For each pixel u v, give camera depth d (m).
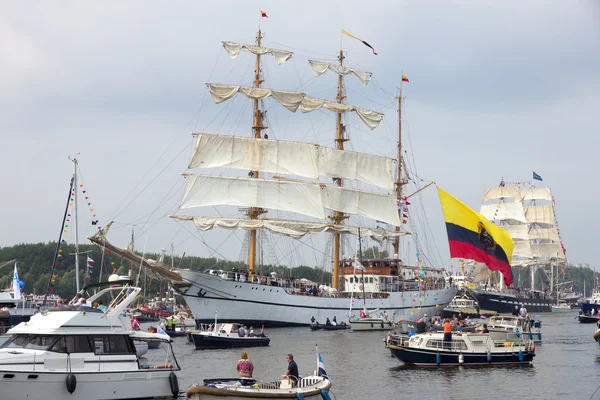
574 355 70.81
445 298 153.38
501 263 63.28
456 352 60.94
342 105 153.75
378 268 141.25
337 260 145.62
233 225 133.25
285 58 147.25
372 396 47.97
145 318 148.00
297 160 141.62
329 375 57.69
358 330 114.94
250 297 119.62
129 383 43.16
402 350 61.62
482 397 47.25
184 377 56.75
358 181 152.88
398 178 165.00
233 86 141.00
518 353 61.78
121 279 48.53
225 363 66.12
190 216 132.00
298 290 126.06
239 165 138.88
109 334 43.97
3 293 82.62
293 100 145.50
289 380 41.81
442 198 61.72
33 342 42.28
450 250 61.59
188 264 190.50
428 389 50.34
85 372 41.25
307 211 139.25
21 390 39.31
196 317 115.94
